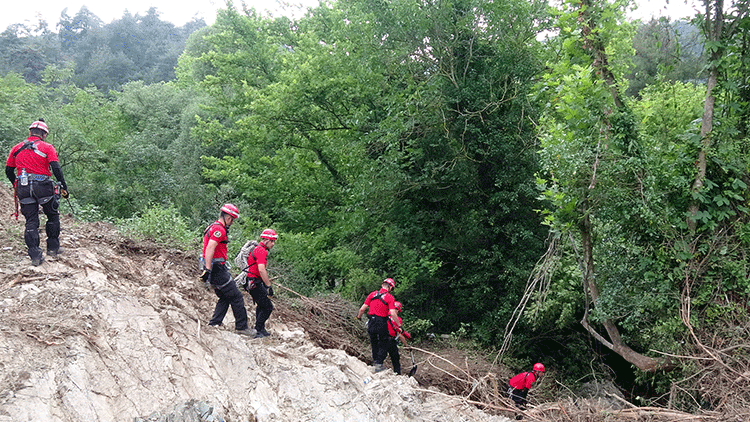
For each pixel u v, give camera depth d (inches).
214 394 203.3
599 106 343.6
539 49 563.5
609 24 345.7
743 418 254.2
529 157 553.3
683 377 323.6
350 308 412.8
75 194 696.4
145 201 737.0
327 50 662.5
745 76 345.7
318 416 218.7
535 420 273.6
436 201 597.9
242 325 259.1
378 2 578.6
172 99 1250.0
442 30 561.0
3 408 152.5
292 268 482.3
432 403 268.5
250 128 698.2
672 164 353.7
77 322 201.2
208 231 244.8
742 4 332.8
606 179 339.3
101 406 171.9
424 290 579.5
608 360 569.3
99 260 287.0
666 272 344.8
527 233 550.9
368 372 277.9
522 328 555.8
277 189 705.0
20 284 230.4
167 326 223.9
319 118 660.7
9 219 328.2
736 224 333.1
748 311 319.9
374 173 564.7
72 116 986.7
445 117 553.9
